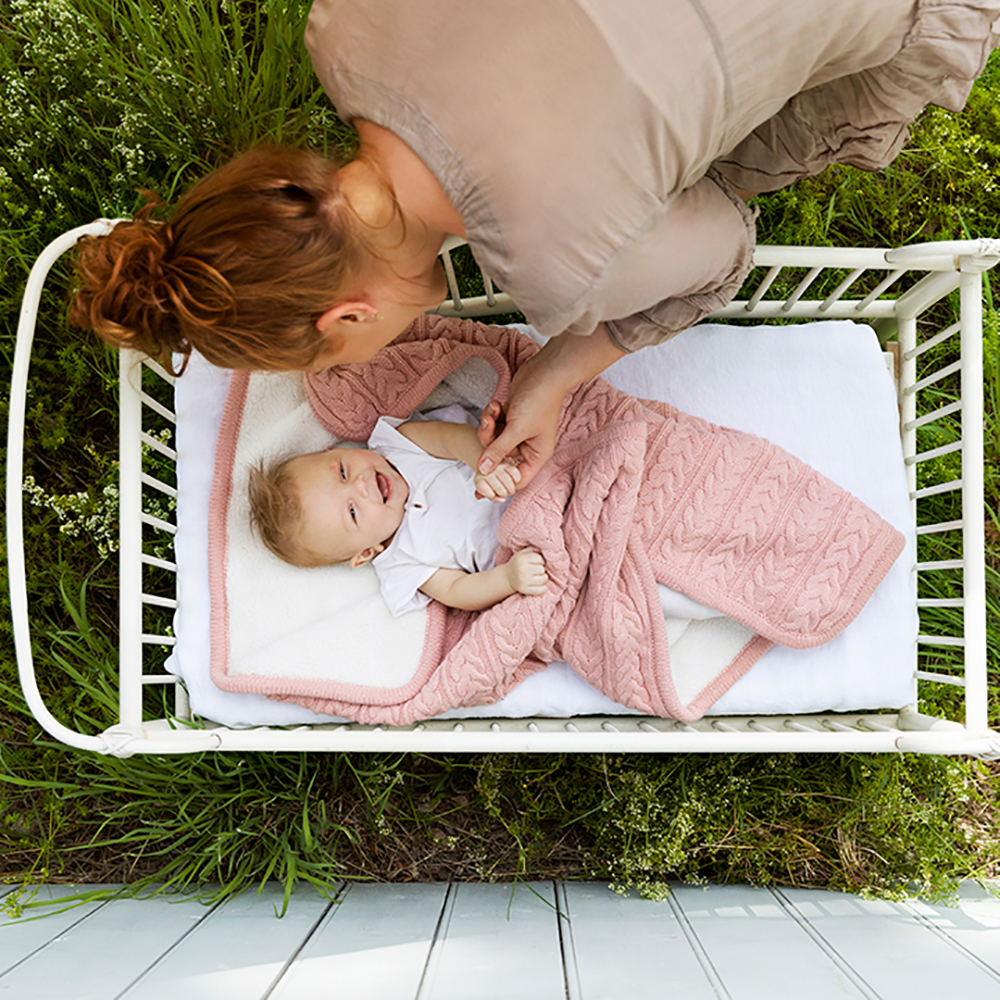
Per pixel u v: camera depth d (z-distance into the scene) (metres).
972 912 1.43
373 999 1.02
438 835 1.64
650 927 1.34
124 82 1.55
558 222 0.67
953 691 1.64
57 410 1.68
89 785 1.56
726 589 1.39
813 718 1.50
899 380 1.54
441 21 0.64
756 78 0.68
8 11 1.64
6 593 1.60
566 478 1.41
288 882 1.45
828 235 1.78
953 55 0.79
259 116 1.57
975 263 1.24
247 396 1.43
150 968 1.11
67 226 1.58
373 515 1.39
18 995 1.00
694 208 0.80
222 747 1.22
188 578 1.42
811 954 1.20
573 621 1.39
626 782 1.58
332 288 0.76
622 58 0.62
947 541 1.66
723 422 1.49
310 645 1.41
